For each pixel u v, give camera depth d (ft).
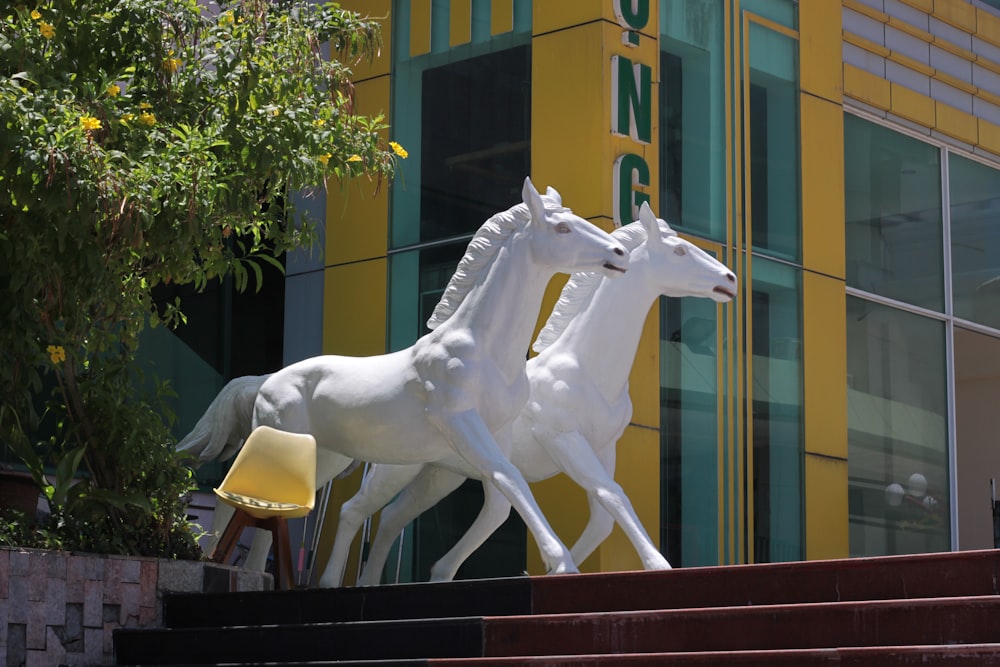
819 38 44.14
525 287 28.12
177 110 26.86
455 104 40.98
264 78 27.02
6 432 26.61
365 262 42.04
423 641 22.77
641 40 39.34
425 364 28.37
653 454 37.86
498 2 40.63
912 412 45.42
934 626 18.98
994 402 54.95
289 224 29.48
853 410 43.70
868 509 43.42
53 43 26.09
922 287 46.65
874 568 20.72
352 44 29.89
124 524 27.53
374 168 28.58
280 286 44.47
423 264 40.83
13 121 22.70
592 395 30.73
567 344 31.12
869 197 45.60
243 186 27.12
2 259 25.36
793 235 42.52
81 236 23.93
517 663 20.83
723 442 39.65
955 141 48.70
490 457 27.32
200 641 24.88
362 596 24.80
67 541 26.55
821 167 43.47
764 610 20.33
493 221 28.53
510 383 28.25
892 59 46.93
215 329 43.29
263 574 28.50
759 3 42.75
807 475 41.34
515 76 39.96
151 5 26.04
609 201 38.09
